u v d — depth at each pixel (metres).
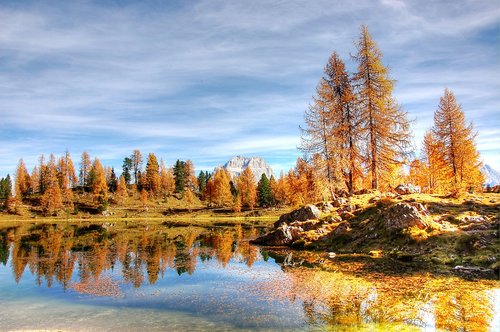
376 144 37.97
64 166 146.25
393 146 37.66
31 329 12.84
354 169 39.53
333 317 12.80
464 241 21.53
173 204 143.75
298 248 30.91
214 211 129.00
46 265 26.41
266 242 35.50
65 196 137.38
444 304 13.52
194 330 12.13
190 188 169.75
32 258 30.02
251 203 126.06
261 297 15.98
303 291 16.52
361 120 38.34
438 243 22.64
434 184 53.34
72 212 123.50
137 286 19.19
